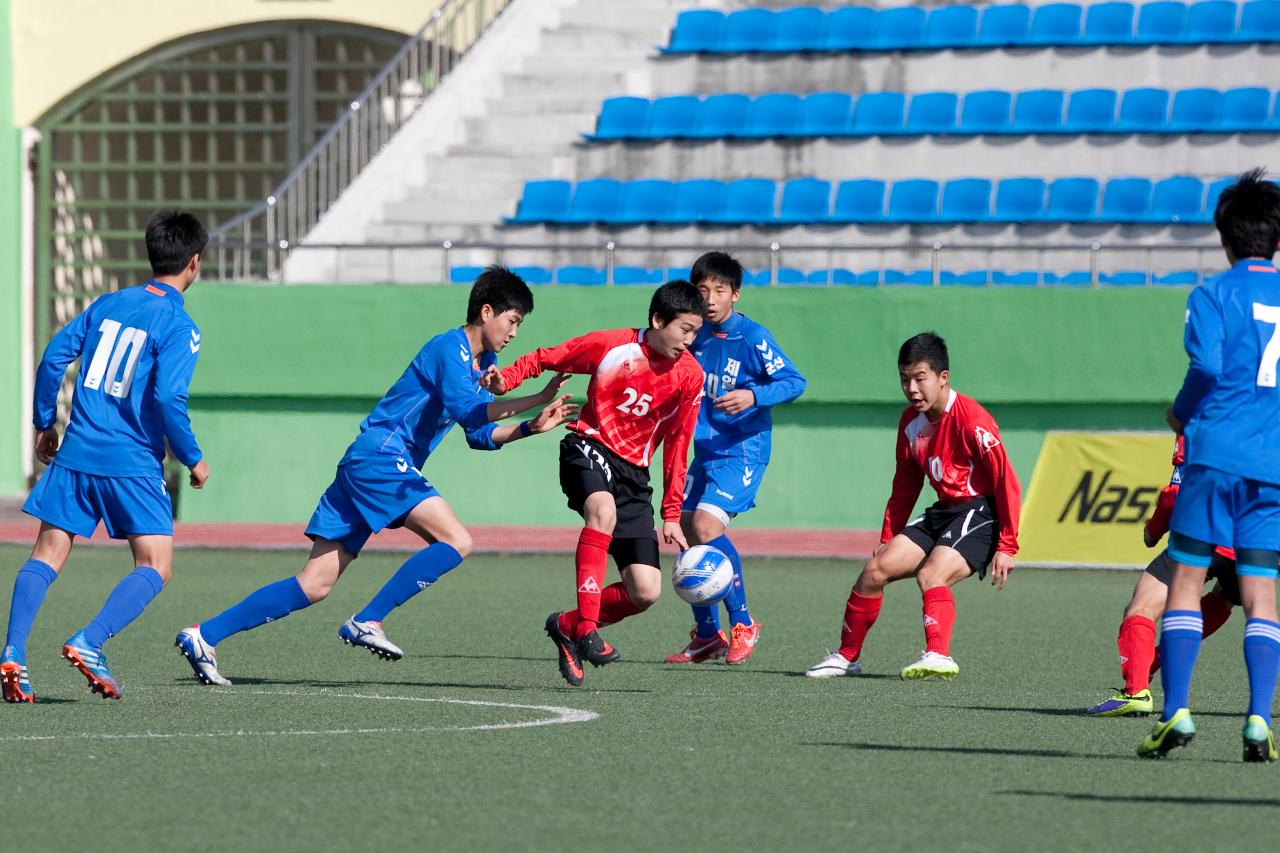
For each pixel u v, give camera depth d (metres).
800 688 27.34
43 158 84.12
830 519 62.91
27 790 18.05
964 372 61.34
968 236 68.88
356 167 72.81
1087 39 76.75
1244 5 75.81
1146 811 17.20
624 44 80.25
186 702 24.97
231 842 15.66
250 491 66.00
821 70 76.88
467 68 78.00
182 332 24.28
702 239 70.38
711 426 31.94
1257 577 19.47
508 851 15.33
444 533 26.72
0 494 79.25
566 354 26.55
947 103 74.38
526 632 36.00
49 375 24.64
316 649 32.69
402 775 18.98
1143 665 24.38
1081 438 52.28
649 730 22.44
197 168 85.38
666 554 56.53
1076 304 60.56
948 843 15.71
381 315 64.62
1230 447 19.36
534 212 73.00
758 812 17.05
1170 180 69.38
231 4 83.44
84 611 39.16
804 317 62.31
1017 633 36.66
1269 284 19.80
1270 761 20.14
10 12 83.50
